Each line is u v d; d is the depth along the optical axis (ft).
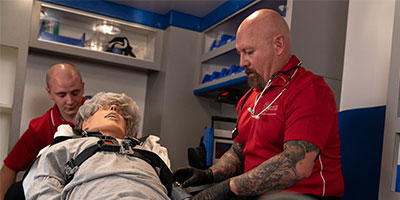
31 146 8.52
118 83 11.78
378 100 6.68
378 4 6.98
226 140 9.68
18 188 5.22
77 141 5.09
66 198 4.54
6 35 9.40
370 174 6.09
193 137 11.55
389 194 5.55
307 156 4.64
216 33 11.39
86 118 6.12
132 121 6.37
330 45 8.34
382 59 6.73
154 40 11.72
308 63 8.02
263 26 5.44
